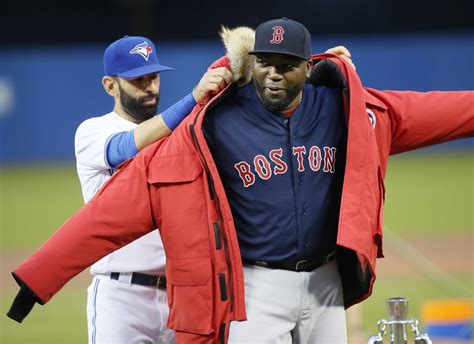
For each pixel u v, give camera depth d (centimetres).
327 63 1722
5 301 4119
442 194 7388
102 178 1980
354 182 1638
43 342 3319
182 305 1673
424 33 13125
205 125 1680
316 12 13225
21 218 6725
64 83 10150
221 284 1639
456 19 13038
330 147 1703
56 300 4153
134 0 12812
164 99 9862
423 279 4372
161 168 1669
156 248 1944
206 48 10894
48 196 7812
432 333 3150
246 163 1659
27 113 10231
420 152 10469
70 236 1684
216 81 1664
